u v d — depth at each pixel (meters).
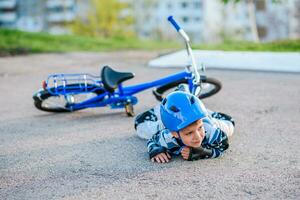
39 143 2.94
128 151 2.69
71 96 3.49
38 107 3.59
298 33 25.56
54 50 7.72
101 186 2.24
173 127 2.26
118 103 3.43
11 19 45.22
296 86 4.24
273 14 26.62
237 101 3.78
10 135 3.14
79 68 5.90
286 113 3.37
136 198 2.10
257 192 2.10
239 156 2.52
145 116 2.85
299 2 24.66
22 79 5.26
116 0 23.61
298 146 2.67
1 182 2.35
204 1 35.19
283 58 5.15
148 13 36.09
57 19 43.47
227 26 28.80
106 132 3.09
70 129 3.21
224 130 2.63
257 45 7.14
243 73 4.97
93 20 23.67
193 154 2.41
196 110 2.24
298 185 2.15
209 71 5.13
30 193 2.21
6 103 4.11
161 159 2.47
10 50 7.52
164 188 2.18
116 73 3.39
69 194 2.18
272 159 2.47
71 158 2.63
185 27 37.69
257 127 3.06
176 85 3.49
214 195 2.09
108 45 8.69
